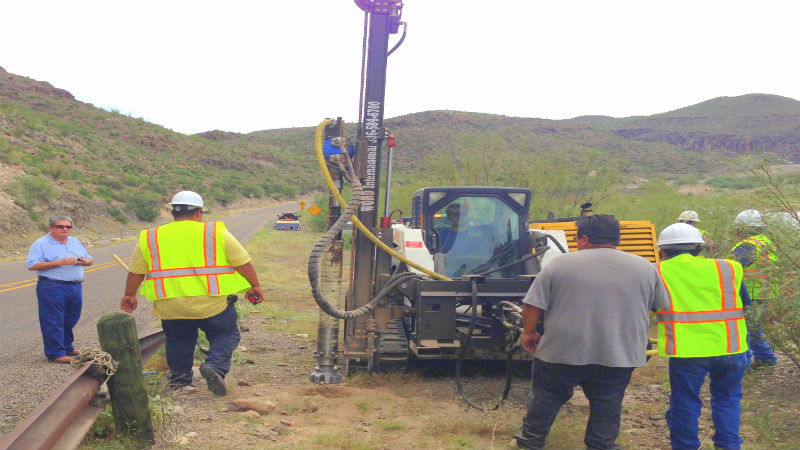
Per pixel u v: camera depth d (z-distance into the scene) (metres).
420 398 5.89
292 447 4.28
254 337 9.00
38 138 58.78
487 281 6.26
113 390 4.17
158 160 90.62
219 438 4.44
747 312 4.65
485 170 19.38
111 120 104.31
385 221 6.83
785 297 5.01
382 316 6.51
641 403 5.82
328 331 6.46
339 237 6.40
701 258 4.23
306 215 53.34
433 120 140.50
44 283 6.71
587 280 3.77
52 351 6.77
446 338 6.21
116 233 38.47
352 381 6.48
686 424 4.17
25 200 30.84
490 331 6.30
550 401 3.99
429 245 7.14
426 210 7.29
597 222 3.92
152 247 5.22
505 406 5.52
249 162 130.38
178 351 5.63
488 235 7.34
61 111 97.62
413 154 112.75
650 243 9.83
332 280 6.39
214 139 176.75
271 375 6.79
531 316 3.94
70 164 51.69
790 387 5.97
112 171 59.94
